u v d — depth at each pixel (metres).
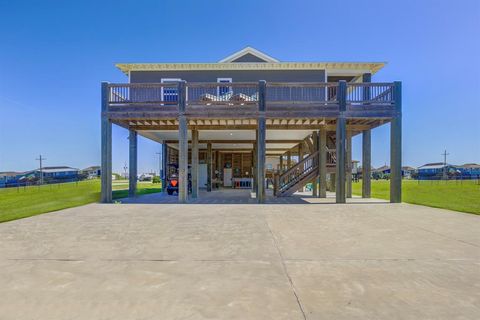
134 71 13.66
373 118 10.16
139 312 2.28
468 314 2.23
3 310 2.32
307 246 4.25
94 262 3.53
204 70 13.57
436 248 4.12
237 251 3.99
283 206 9.15
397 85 10.09
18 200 11.90
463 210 8.12
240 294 2.61
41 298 2.54
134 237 4.84
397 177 10.17
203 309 2.33
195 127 12.54
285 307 2.36
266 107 10.19
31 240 4.62
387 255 3.79
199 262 3.52
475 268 3.29
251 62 14.45
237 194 14.63
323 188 12.44
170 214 7.41
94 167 59.56
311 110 10.13
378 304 2.41
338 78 14.73
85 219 6.64
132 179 12.66
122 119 10.65
